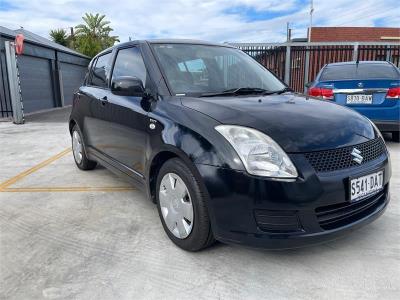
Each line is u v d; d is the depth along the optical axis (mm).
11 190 4184
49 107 17688
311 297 2094
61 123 11273
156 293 2160
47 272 2395
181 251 2639
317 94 5918
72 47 40125
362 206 2447
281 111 2566
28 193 4059
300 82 12961
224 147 2258
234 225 2246
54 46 18016
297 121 2426
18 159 5934
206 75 3250
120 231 3008
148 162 2896
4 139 8109
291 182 2131
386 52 12492
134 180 3314
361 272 2330
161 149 2670
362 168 2381
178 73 3119
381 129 5605
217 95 2961
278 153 2182
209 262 2484
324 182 2186
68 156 6102
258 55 12633
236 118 2395
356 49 12312
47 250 2695
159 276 2332
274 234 2172
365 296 2090
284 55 12656
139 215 3352
